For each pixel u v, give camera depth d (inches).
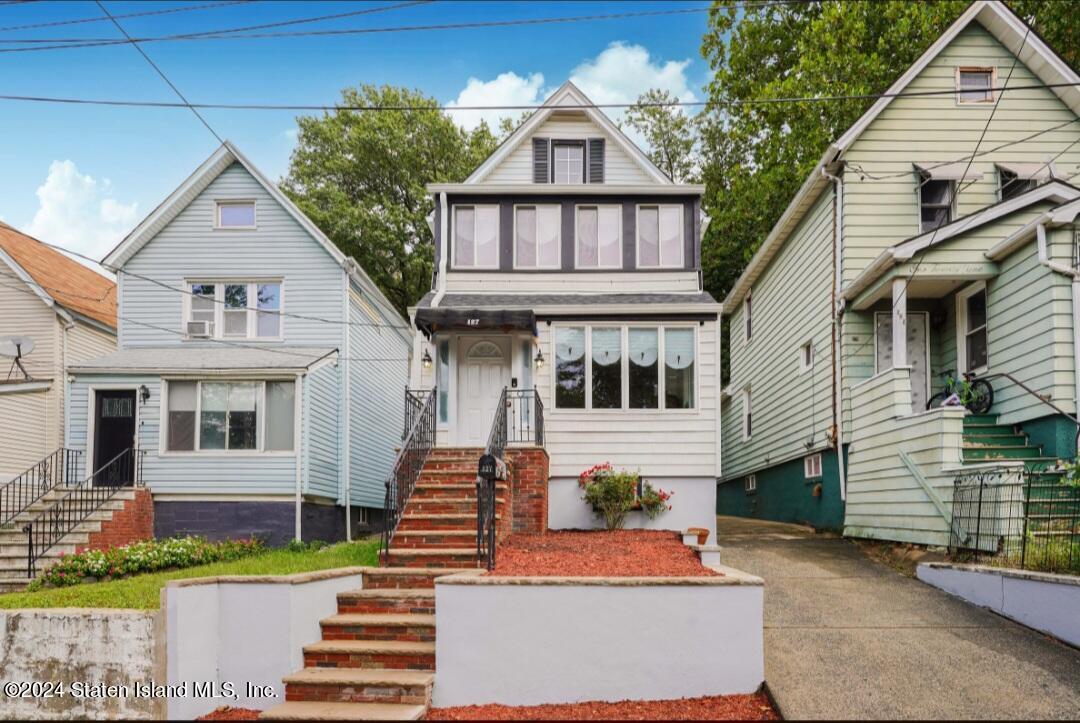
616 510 520.1
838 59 837.2
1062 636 297.9
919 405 580.4
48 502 602.9
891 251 497.7
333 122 1277.1
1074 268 454.3
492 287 612.1
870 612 339.3
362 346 784.3
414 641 292.5
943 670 270.5
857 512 545.3
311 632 291.4
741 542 543.2
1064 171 586.2
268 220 730.8
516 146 695.1
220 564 472.4
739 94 1022.4
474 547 378.0
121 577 481.7
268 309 724.7
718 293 1138.0
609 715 249.8
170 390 647.1
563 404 556.1
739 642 266.4
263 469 633.6
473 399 565.6
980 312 542.6
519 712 256.1
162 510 631.2
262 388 642.8
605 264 615.5
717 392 552.4
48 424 727.7
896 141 592.1
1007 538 364.2
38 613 278.4
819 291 632.4
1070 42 788.0
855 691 253.4
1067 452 442.9
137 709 267.3
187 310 722.8
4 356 721.0
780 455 747.4
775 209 932.0
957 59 603.5
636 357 559.8
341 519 719.7
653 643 266.8
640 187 613.3
